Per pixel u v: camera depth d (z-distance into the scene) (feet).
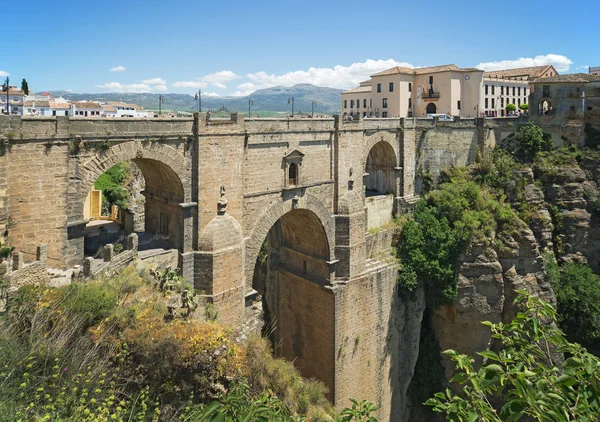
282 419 42.01
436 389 180.55
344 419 43.93
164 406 74.08
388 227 177.47
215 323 98.68
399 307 173.47
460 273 177.27
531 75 347.77
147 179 123.95
